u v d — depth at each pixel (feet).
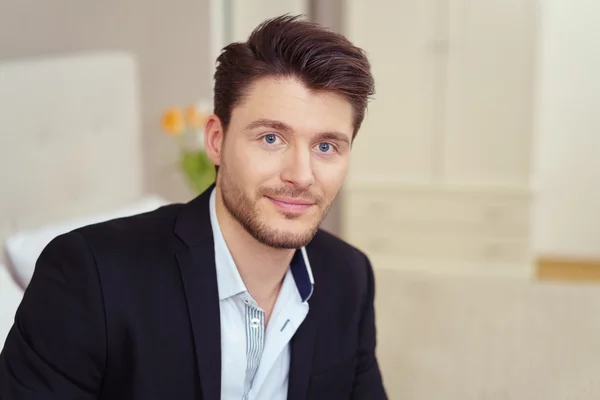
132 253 3.95
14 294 5.24
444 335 11.78
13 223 7.52
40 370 3.71
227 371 4.08
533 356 11.01
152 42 9.80
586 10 14.79
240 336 4.09
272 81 3.65
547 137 15.34
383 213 14.51
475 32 13.64
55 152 8.06
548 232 15.55
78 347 3.74
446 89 13.91
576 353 11.14
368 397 4.59
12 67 7.55
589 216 15.46
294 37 3.66
